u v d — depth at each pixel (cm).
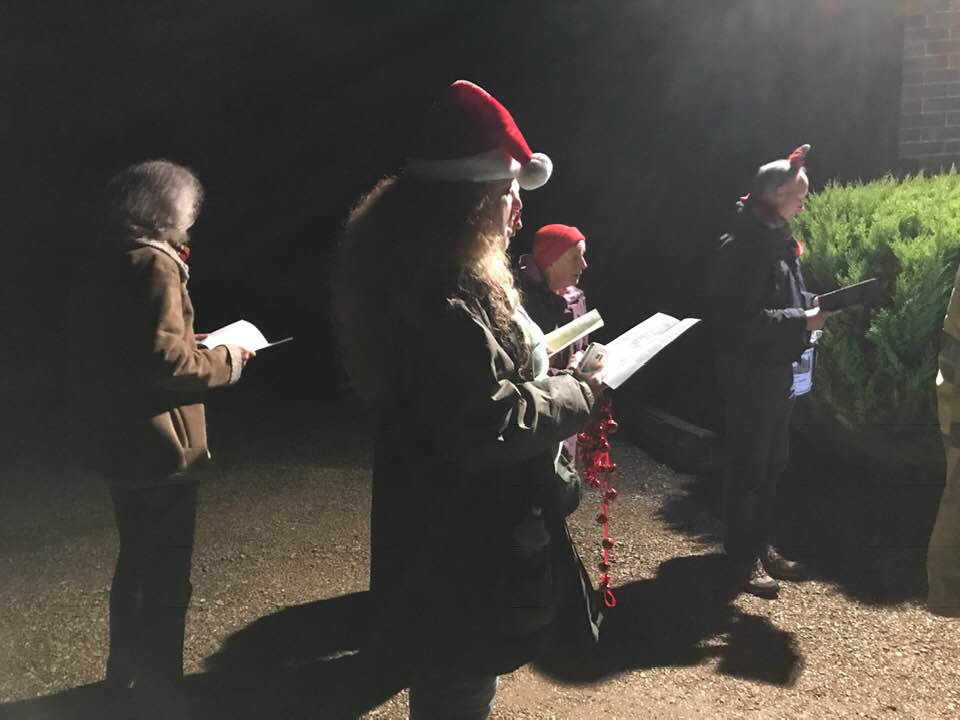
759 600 356
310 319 928
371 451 558
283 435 594
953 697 288
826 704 287
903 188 484
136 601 280
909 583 364
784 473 481
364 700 295
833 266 433
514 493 174
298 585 380
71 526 448
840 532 412
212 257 1150
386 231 171
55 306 931
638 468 518
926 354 409
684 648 323
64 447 570
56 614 357
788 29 696
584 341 330
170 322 241
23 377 718
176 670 277
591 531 429
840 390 430
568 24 892
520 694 297
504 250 176
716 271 347
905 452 436
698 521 439
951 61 614
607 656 319
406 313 164
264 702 295
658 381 620
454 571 172
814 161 683
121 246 245
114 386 246
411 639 177
